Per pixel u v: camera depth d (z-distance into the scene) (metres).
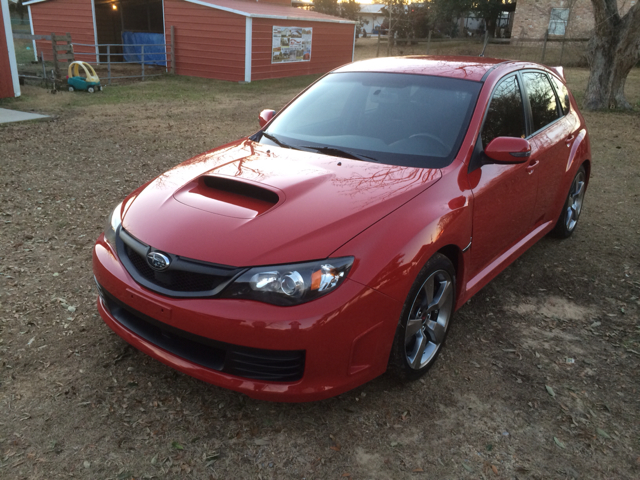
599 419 2.68
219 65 19.50
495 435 2.53
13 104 11.95
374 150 3.14
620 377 3.03
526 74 4.00
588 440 2.53
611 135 10.30
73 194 5.84
